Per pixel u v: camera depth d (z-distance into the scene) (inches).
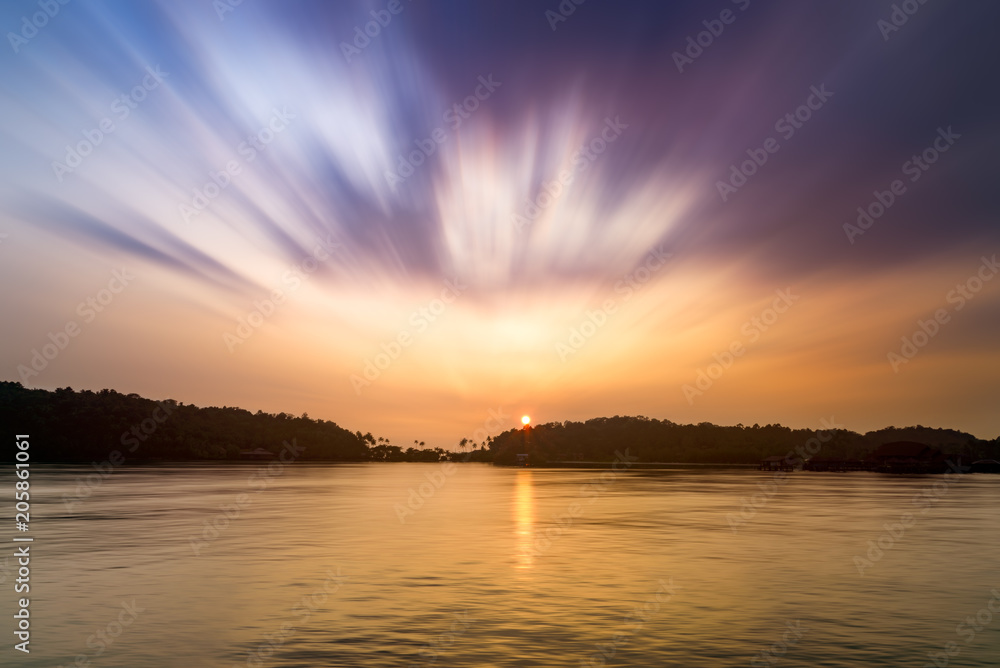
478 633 904.9
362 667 777.6
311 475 7170.3
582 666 784.3
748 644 863.1
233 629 919.7
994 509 2790.4
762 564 1418.6
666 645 856.9
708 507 2886.3
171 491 3809.1
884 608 1041.5
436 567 1371.8
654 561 1453.0
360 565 1392.7
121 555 1514.5
